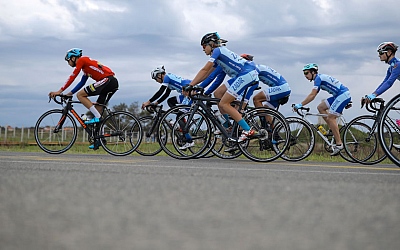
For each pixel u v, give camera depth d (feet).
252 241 5.97
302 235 6.33
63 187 10.30
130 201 8.63
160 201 8.69
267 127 24.70
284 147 24.75
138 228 6.55
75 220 6.98
